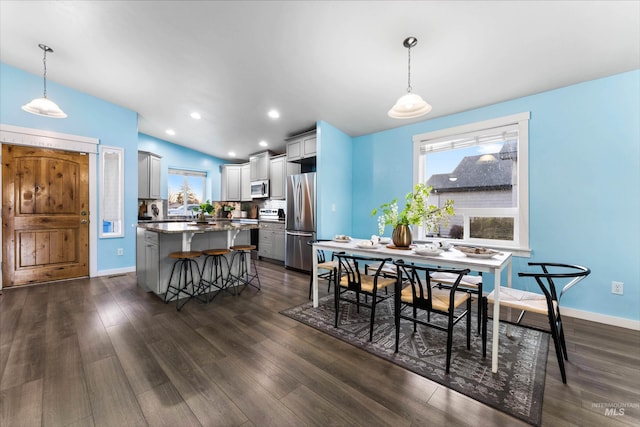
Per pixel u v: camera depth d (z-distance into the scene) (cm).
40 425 126
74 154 380
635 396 149
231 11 214
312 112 381
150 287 321
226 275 358
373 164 432
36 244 356
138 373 167
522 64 237
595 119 249
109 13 235
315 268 285
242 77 311
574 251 260
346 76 286
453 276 251
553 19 187
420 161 376
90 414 134
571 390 155
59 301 294
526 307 177
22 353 188
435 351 198
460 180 344
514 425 129
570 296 263
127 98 393
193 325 238
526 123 284
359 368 176
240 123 453
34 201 353
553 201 270
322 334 224
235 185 670
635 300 233
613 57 219
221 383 159
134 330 227
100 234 401
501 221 314
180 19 231
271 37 238
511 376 168
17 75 334
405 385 159
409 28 208
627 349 199
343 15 204
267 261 547
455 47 224
